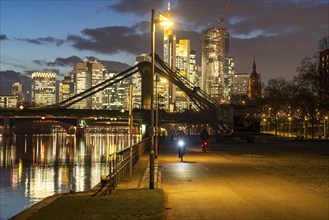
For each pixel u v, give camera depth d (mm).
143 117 121000
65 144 149000
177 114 134625
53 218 13695
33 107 159625
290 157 44344
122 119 150750
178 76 149250
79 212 14664
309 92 101125
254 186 21766
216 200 17406
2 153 113625
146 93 125938
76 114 141750
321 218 13727
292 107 128875
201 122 132000
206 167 32656
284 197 18125
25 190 51938
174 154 48875
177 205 16234
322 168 31906
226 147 67312
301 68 96250
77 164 85000
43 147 135875
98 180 61062
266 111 152750
